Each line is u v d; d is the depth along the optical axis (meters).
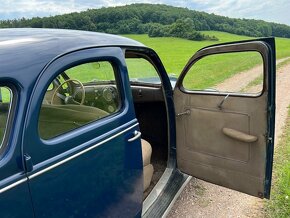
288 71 15.82
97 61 2.39
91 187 2.20
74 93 2.62
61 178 1.95
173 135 3.71
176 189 3.58
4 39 2.01
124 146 2.52
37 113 1.82
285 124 6.96
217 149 3.33
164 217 3.19
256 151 3.01
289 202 3.92
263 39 2.74
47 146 1.87
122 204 2.54
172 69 21.80
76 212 2.08
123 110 2.58
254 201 4.03
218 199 4.06
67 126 2.11
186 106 3.49
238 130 3.09
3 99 1.80
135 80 4.28
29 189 1.75
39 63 1.87
